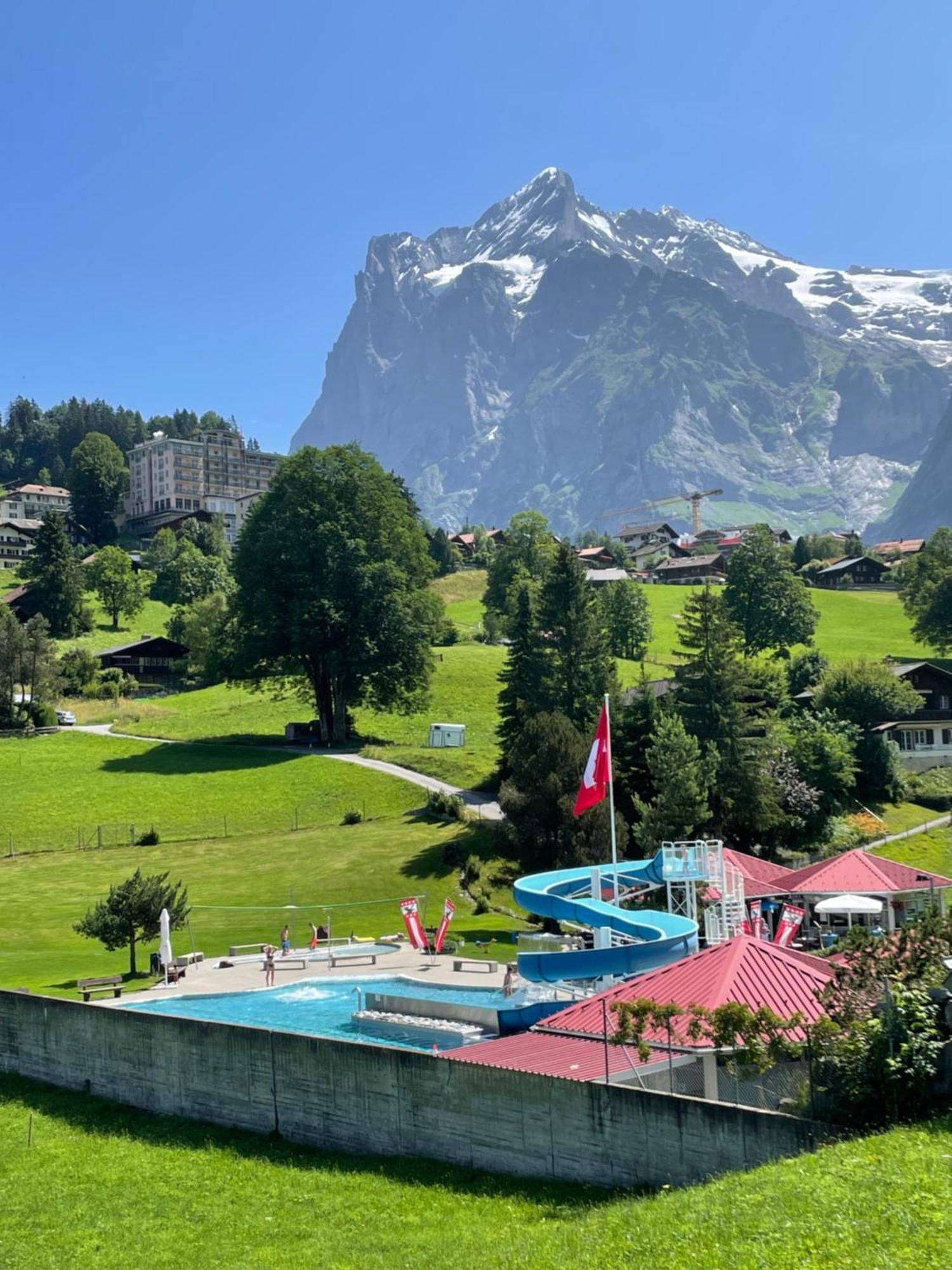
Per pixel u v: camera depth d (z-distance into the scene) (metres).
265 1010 45.69
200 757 105.62
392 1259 20.48
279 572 108.81
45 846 82.69
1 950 59.12
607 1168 22.45
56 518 188.75
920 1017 21.69
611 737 77.69
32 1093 34.28
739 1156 20.95
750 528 164.12
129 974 51.94
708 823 73.31
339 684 111.12
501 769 87.81
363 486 113.62
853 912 58.12
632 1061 25.83
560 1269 17.86
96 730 119.69
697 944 39.75
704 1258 16.67
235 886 73.50
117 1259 22.22
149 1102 31.67
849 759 87.88
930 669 110.38
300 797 92.75
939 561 160.62
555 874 47.81
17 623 130.75
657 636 170.50
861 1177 18.25
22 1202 25.56
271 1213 23.75
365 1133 26.52
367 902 69.56
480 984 47.84
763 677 100.69
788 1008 28.02
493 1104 24.19
